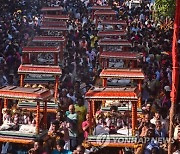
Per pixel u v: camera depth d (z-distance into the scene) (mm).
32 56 51594
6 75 51188
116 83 44250
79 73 52188
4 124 33594
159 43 67000
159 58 58000
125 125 34625
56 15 81938
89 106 34094
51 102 39000
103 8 89938
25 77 44656
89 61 57312
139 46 63938
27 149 33156
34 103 37812
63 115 36562
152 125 33719
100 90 34312
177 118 33469
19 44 64500
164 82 47844
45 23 71625
